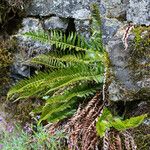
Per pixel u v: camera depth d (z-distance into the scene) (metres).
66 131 1.33
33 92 1.41
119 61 1.29
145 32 1.27
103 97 1.30
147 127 1.28
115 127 1.22
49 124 1.38
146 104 1.29
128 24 1.33
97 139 1.28
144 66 1.27
